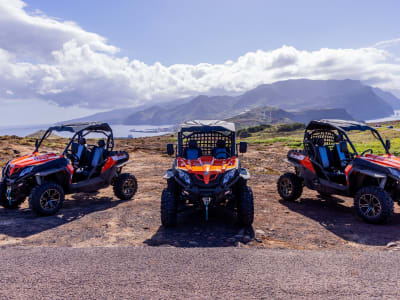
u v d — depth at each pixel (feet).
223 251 13.43
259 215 22.12
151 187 33.55
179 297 8.60
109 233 17.58
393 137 121.08
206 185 18.28
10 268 11.09
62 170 23.82
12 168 22.68
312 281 9.80
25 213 22.81
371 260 12.05
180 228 18.72
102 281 9.78
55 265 11.40
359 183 22.30
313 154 26.81
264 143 114.73
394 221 20.21
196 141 22.77
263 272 10.64
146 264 11.51
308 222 20.24
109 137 30.25
